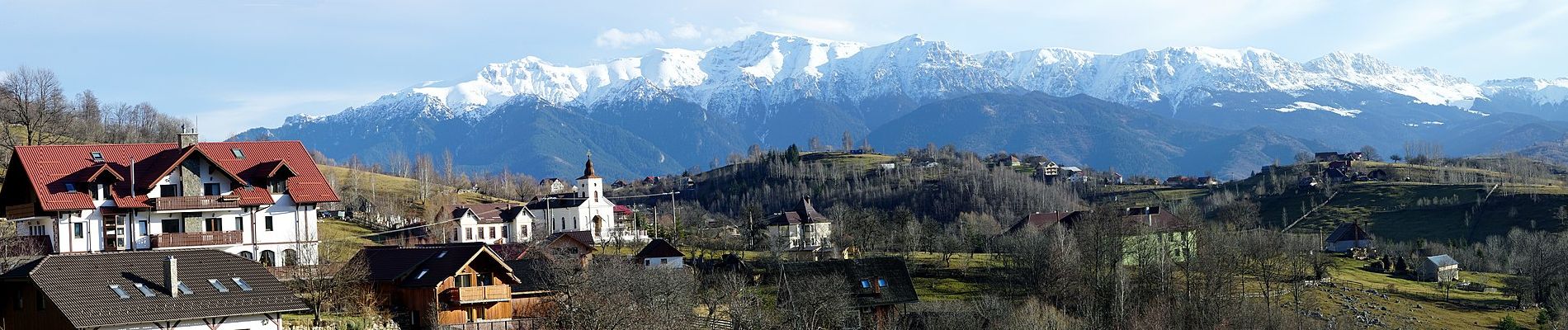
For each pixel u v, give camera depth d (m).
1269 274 175.88
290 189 126.56
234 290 89.69
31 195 119.56
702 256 171.12
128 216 118.81
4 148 167.00
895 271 131.38
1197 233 179.75
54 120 186.12
